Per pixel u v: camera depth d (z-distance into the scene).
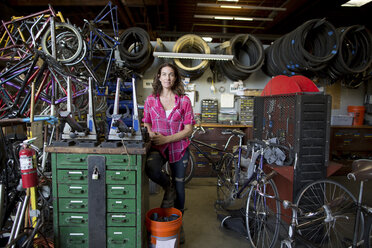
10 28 3.57
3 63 3.20
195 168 3.88
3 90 2.60
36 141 2.13
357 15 5.82
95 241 1.56
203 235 2.27
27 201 1.44
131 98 3.69
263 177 1.94
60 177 1.53
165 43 4.49
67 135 1.61
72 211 1.55
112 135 1.61
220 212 2.73
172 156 1.99
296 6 5.05
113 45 3.33
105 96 3.28
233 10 6.11
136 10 6.07
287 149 2.13
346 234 2.24
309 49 3.95
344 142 4.25
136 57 3.77
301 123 2.07
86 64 2.80
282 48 3.79
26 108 2.53
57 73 2.68
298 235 1.69
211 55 3.80
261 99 2.74
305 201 2.15
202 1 5.63
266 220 2.03
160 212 1.92
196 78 4.47
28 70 2.50
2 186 1.38
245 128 4.23
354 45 3.73
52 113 2.32
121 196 1.55
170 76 1.88
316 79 4.32
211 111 4.33
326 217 1.66
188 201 3.07
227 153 2.97
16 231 1.36
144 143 1.66
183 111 1.97
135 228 1.58
